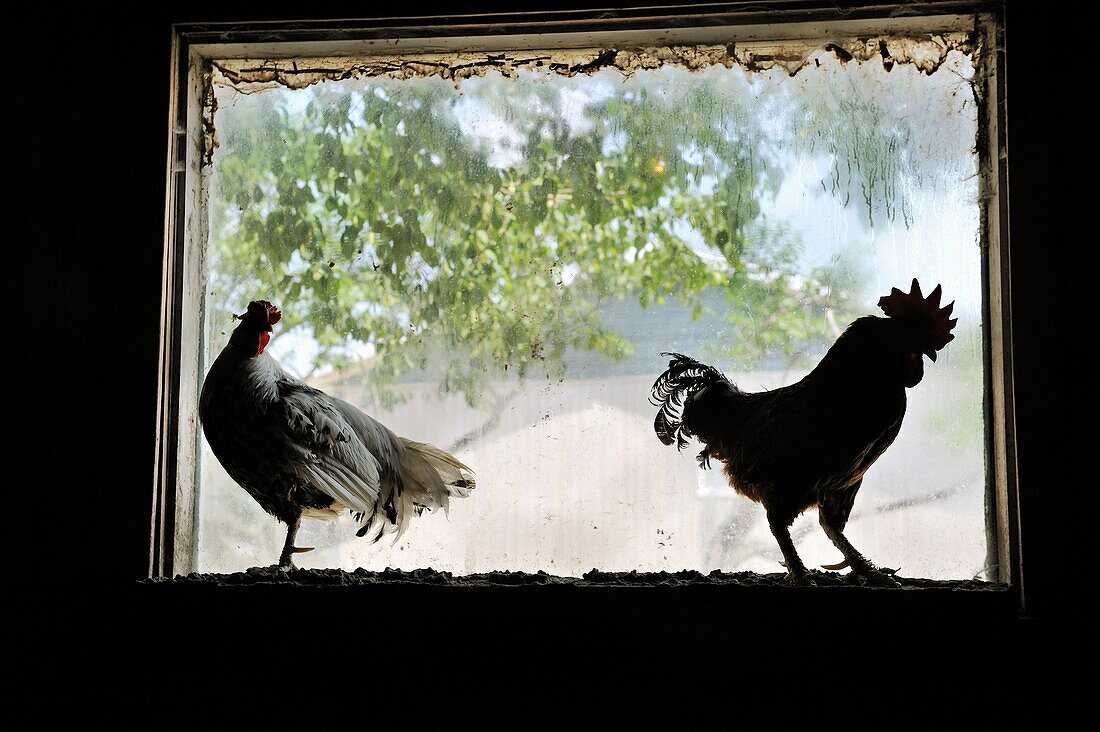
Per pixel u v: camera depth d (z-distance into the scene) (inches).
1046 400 77.2
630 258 107.3
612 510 103.1
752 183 105.1
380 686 79.6
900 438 96.7
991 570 88.0
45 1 88.8
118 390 85.6
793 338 104.1
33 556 84.7
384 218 109.4
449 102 108.5
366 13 87.3
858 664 75.3
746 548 101.1
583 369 106.4
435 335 108.6
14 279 87.1
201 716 80.9
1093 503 76.0
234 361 88.2
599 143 107.5
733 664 76.2
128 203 87.2
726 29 90.0
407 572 93.4
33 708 82.8
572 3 85.7
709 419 91.6
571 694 77.7
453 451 106.8
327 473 87.1
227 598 81.0
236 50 94.8
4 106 88.4
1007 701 74.4
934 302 80.1
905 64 94.8
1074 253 78.2
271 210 109.0
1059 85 79.7
